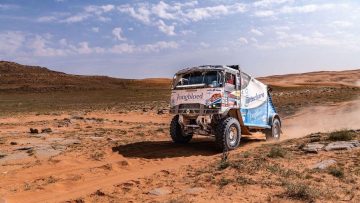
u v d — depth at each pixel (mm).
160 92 92812
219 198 8164
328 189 8547
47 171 11914
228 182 9281
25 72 136375
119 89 106562
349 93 51344
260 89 17375
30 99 77625
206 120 14789
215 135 14617
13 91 99875
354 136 14453
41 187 10094
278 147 13406
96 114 37062
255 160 11430
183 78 15586
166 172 11094
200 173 10562
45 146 15594
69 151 14688
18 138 18547
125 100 70500
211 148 15578
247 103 16219
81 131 21859
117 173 11617
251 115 16547
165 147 15797
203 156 13922
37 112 42375
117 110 42719
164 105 48688
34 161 13117
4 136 19344
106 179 10969
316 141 14164
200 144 16656
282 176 9664
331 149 12367
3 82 114938
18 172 11703
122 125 26141
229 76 15070
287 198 8016
